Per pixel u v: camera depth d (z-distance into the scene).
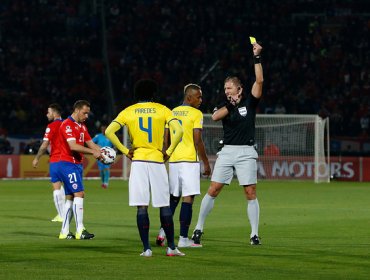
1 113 120.31
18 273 27.91
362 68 133.12
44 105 123.31
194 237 36.12
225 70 133.75
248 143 36.78
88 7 148.12
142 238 32.34
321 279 26.92
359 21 143.00
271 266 29.84
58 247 35.62
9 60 134.00
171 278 27.00
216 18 145.75
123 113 32.03
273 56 135.50
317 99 126.00
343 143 110.50
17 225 46.72
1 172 106.19
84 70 133.25
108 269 28.92
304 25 144.62
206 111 123.31
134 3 148.88
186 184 36.06
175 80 133.62
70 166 39.62
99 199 69.25
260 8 147.88
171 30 144.00
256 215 36.91
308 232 42.59
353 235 41.03
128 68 135.12
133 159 32.00
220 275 27.67
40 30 143.25
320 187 89.50
